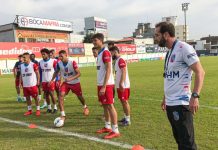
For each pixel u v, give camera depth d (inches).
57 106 397.1
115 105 388.8
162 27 147.5
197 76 140.2
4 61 1378.0
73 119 315.3
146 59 2578.7
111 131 246.1
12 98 506.9
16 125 297.4
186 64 145.3
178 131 148.9
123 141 229.5
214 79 694.5
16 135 259.0
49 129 276.7
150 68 1305.4
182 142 147.9
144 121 290.8
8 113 366.3
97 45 251.8
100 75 251.0
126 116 279.6
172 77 149.2
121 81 273.0
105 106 254.7
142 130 258.4
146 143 221.0
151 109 348.2
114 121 242.5
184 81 146.9
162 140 226.4
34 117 336.2
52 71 360.8
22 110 386.3
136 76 876.6
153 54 2699.3
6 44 1389.0
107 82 242.5
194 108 140.1
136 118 305.0
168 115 154.6
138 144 219.3
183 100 146.6
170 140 225.6
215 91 479.8
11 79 1011.9
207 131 245.6
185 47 143.4
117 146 217.6
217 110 326.3
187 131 146.2
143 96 457.7
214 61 1828.2
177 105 147.3
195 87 140.6
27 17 2117.4
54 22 2332.7
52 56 369.7
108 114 257.0
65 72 318.7
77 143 229.5
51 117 333.7
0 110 388.8
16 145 229.6
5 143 235.9
